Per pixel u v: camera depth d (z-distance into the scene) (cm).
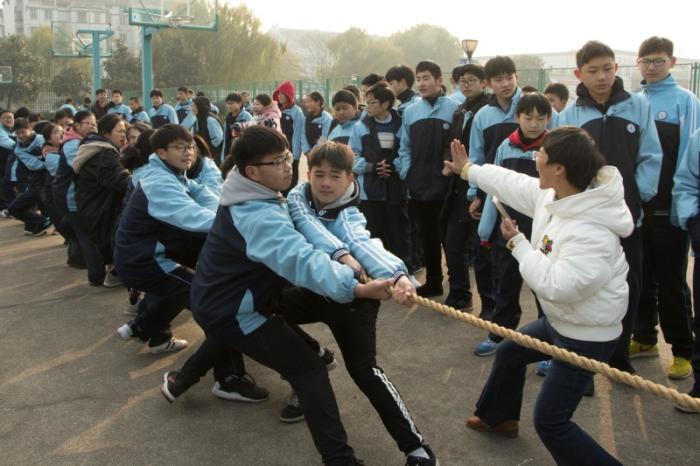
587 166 225
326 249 254
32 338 438
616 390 341
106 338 437
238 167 256
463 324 446
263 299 261
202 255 271
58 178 549
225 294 258
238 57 3903
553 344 253
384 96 502
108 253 516
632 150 325
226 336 262
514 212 368
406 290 239
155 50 3822
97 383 366
